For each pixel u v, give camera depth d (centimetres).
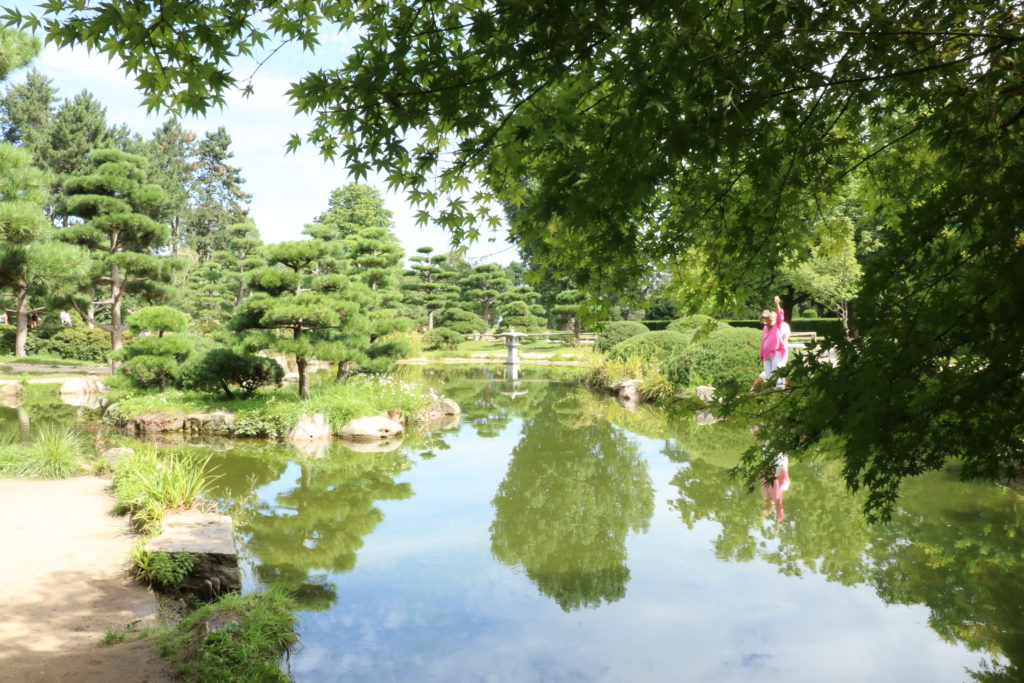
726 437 1092
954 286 209
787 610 429
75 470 761
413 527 630
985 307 202
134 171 1683
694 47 198
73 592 429
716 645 383
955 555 521
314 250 1248
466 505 706
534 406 1508
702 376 1402
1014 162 244
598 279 326
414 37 219
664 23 205
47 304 1828
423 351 3141
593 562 531
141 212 1712
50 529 548
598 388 1858
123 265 1650
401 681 346
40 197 999
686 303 364
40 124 3331
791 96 217
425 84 227
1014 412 208
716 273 349
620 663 363
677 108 202
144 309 1328
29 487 687
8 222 926
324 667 363
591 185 222
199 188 5078
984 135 249
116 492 656
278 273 1234
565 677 349
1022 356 197
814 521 623
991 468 221
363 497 739
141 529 550
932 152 305
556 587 479
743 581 481
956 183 229
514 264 4744
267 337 1200
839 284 1945
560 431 1168
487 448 1020
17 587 430
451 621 422
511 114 241
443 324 3688
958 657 362
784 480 792
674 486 775
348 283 1320
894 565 502
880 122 304
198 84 225
